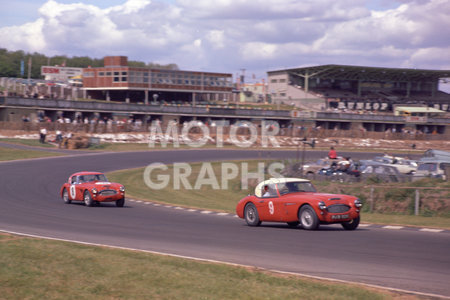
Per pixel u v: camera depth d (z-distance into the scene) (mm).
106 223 14734
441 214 18234
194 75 90438
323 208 12398
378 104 99812
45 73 104375
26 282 7156
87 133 55812
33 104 57125
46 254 9016
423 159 31531
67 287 6926
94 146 50906
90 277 7402
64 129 54844
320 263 8539
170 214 18078
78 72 107188
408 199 19469
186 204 23500
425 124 84625
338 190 22000
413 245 10312
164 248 10211
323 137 67562
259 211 13914
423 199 19109
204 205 23219
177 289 6773
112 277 7395
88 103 62500
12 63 139500
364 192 21047
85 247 9852
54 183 29266
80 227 13750
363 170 29062
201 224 14742
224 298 6375
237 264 8383
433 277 7480
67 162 39969
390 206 19703
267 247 10211
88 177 21375
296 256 9188
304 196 13109
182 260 8523
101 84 86375
